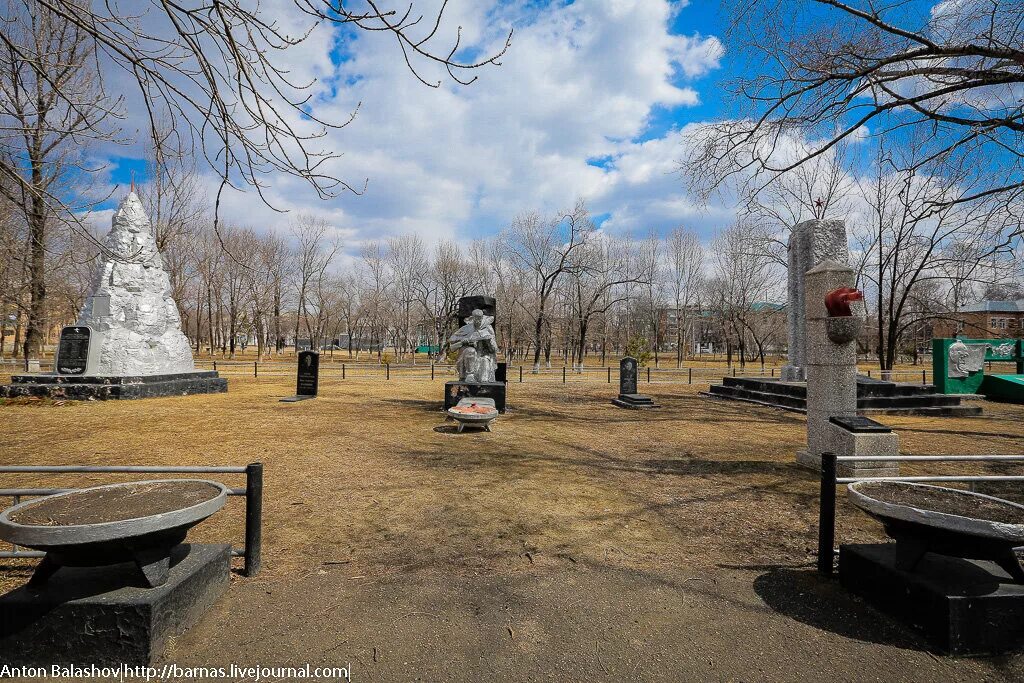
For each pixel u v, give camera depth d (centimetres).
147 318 1703
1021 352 1912
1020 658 289
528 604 344
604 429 1071
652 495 592
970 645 291
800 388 1466
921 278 2694
